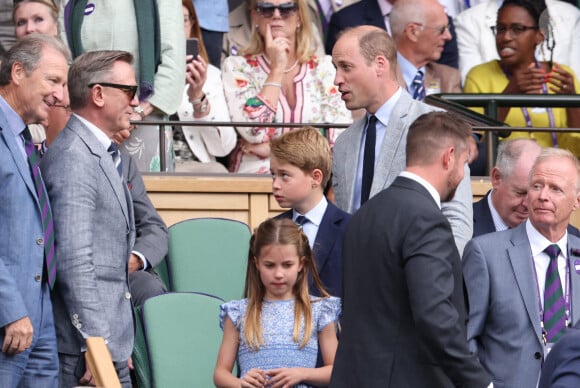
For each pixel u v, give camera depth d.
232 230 26.72
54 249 21.19
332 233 22.03
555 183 22.39
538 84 37.00
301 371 20.33
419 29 34.94
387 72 23.22
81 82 21.91
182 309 23.53
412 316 18.08
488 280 22.30
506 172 24.73
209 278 26.41
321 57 32.72
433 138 18.80
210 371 23.31
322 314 20.80
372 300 18.31
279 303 20.78
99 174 21.56
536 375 21.95
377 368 18.09
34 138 30.08
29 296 20.78
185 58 29.88
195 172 29.42
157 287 25.03
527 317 22.14
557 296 22.36
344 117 32.34
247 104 31.66
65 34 29.66
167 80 29.38
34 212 20.95
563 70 37.34
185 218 29.27
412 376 17.98
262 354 20.55
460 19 37.62
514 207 24.72
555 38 37.62
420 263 17.86
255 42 32.69
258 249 20.66
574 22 37.88
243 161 32.09
